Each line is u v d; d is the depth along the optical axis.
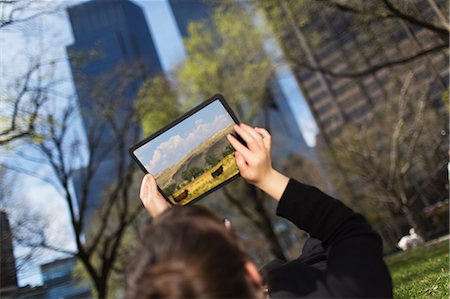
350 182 29.89
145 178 1.40
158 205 1.36
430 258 7.55
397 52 17.20
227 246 0.81
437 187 27.03
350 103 38.06
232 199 19.39
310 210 1.13
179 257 0.78
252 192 19.17
